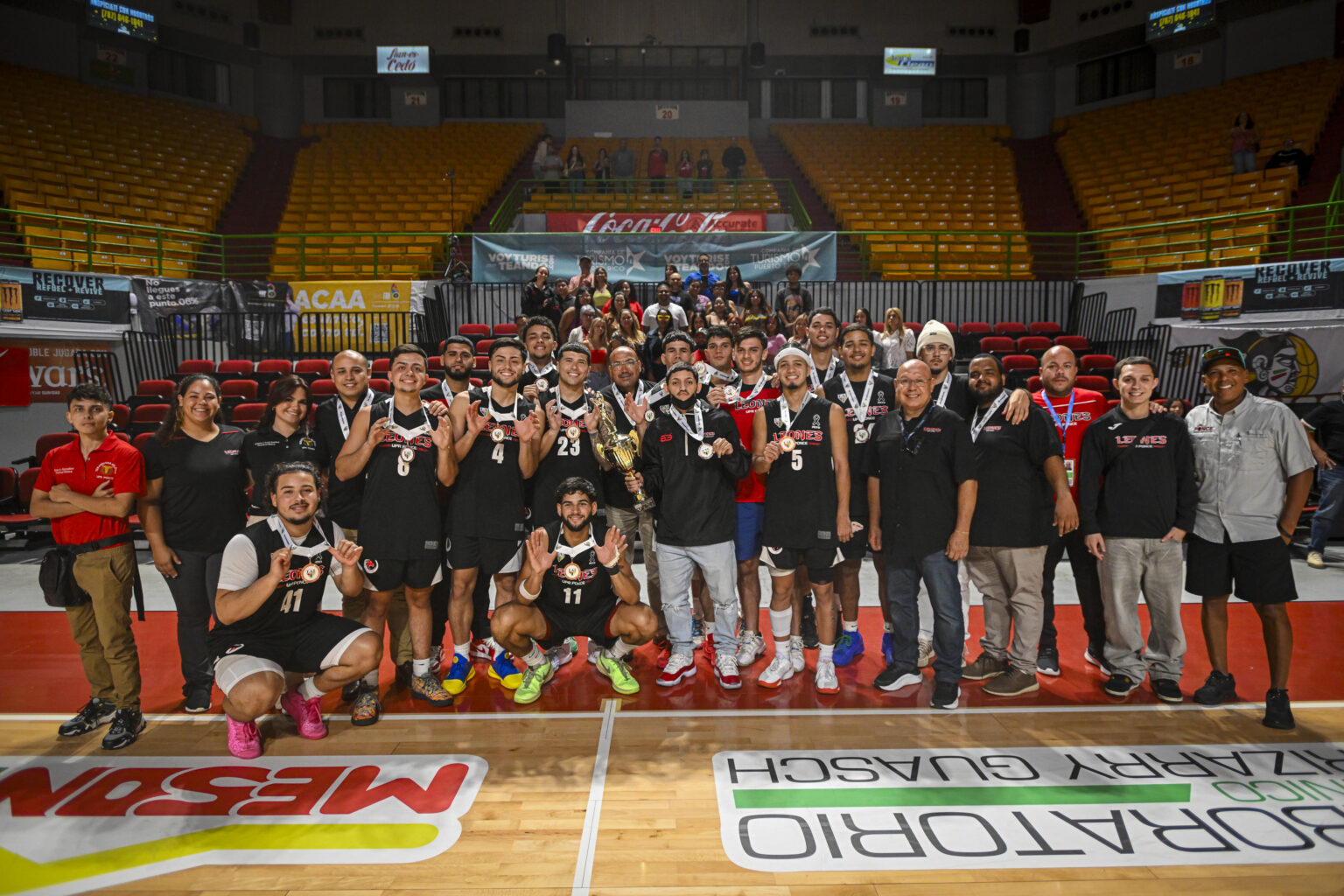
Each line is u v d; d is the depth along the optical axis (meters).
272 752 3.30
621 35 20.03
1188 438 3.69
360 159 18.08
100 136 15.51
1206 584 3.67
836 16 19.97
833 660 3.99
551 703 3.83
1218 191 13.48
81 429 3.31
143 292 10.04
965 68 20.36
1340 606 5.37
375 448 3.69
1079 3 18.92
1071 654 4.53
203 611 3.72
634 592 3.79
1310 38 16.39
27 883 2.40
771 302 11.73
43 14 16.73
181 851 2.57
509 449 3.88
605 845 2.62
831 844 2.62
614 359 4.38
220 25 18.80
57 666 4.36
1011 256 13.41
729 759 3.22
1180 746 3.30
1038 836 2.64
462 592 3.90
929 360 4.19
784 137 19.75
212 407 3.66
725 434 3.81
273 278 12.41
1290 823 2.71
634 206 15.69
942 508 3.72
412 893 2.37
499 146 18.78
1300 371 9.02
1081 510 3.86
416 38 19.72
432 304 11.20
